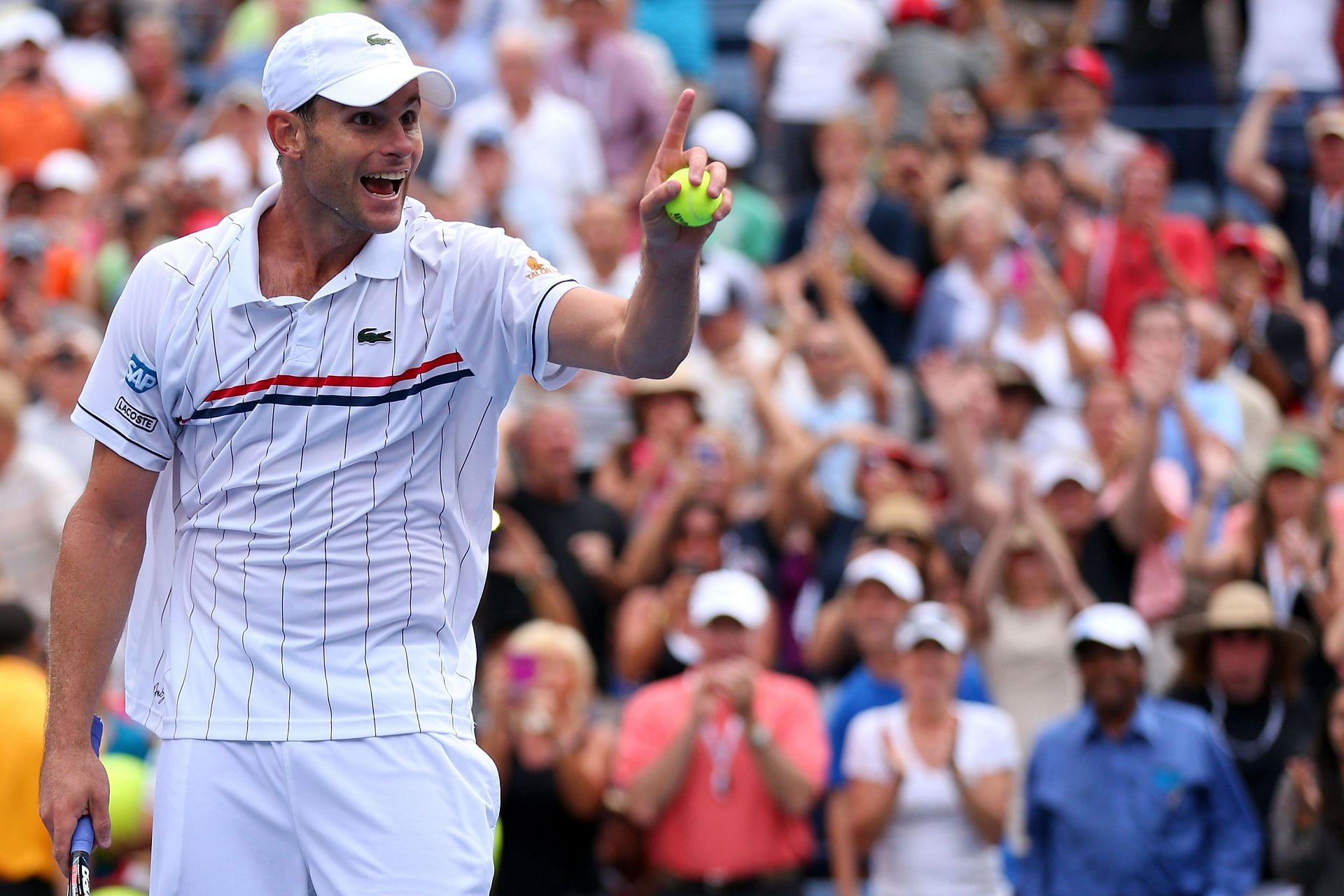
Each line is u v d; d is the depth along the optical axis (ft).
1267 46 131.75
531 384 99.55
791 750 73.36
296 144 32.45
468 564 34.76
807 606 88.38
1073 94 120.88
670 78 140.67
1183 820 71.05
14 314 104.63
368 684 33.42
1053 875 72.13
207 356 33.06
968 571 87.66
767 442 95.30
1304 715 76.95
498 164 114.21
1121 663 71.31
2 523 84.48
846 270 112.47
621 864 75.51
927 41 128.98
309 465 33.14
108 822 34.19
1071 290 109.50
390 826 33.19
